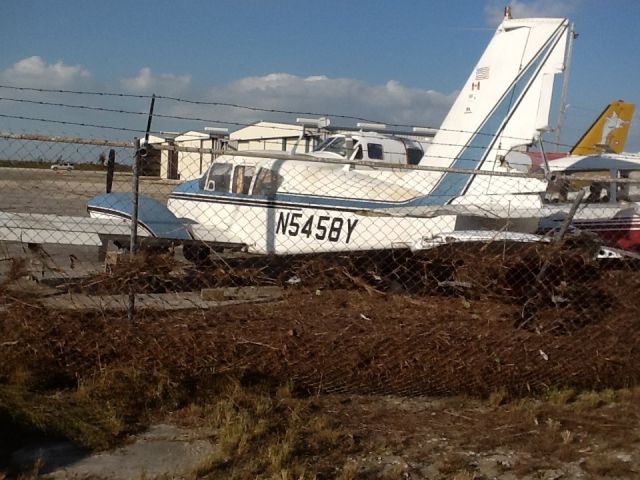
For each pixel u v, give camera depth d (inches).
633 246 393.1
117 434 142.4
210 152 178.7
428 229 297.0
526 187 314.3
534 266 204.4
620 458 139.0
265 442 140.9
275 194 328.5
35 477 123.2
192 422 151.3
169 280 191.6
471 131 344.2
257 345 170.6
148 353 164.6
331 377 169.5
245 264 311.1
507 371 172.9
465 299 205.5
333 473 129.9
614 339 185.6
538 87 332.8
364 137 438.6
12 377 159.8
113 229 290.2
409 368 169.3
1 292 170.7
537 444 145.2
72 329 166.4
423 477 129.6
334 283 218.5
